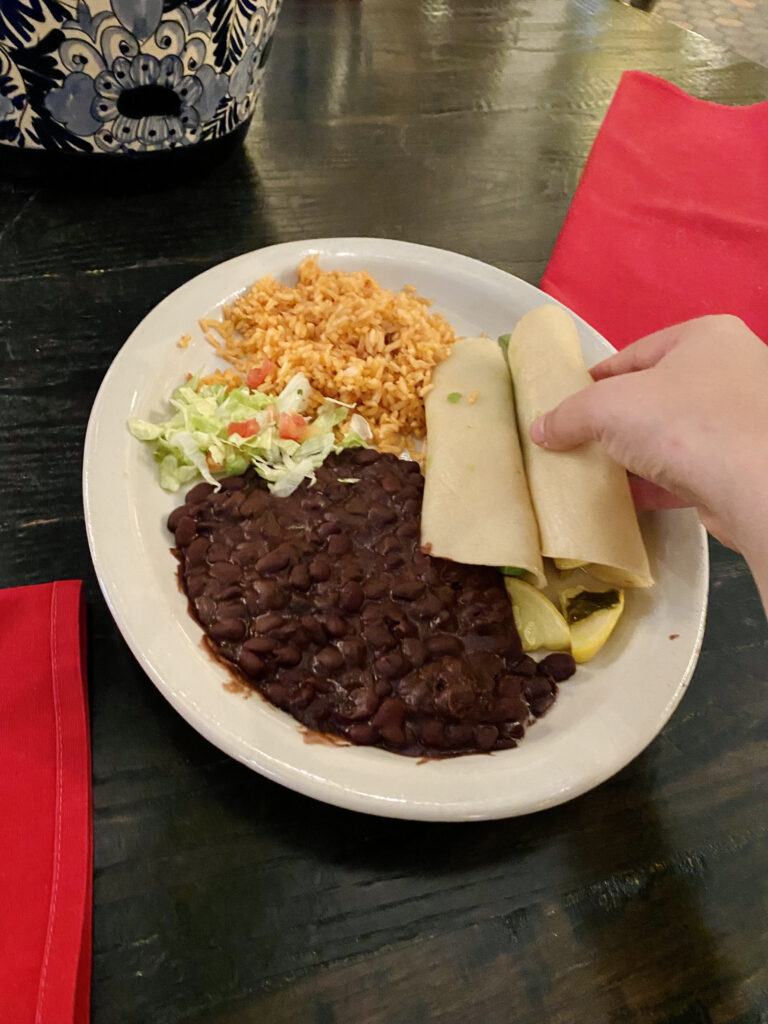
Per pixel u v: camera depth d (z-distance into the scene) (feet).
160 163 3.65
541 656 2.68
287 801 2.09
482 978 1.88
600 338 3.58
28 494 2.61
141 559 2.39
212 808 2.04
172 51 3.09
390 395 3.32
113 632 2.35
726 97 5.57
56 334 3.11
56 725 2.02
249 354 3.35
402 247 3.75
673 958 1.99
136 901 1.86
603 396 2.33
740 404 2.04
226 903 1.89
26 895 1.75
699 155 4.78
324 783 1.98
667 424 2.08
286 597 2.44
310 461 2.91
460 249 4.02
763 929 2.08
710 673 2.65
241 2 3.17
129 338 3.02
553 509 2.92
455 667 2.41
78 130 3.29
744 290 4.00
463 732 2.26
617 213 4.31
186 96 3.34
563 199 4.45
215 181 3.98
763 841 2.24
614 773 2.21
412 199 4.21
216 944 1.83
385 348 3.36
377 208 4.11
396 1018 1.79
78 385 2.96
